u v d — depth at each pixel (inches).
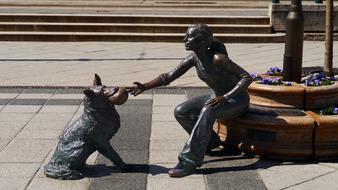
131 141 261.0
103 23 656.4
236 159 234.1
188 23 657.0
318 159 230.2
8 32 639.1
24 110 319.3
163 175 214.4
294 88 240.8
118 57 524.1
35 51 561.9
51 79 415.8
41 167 222.8
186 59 233.9
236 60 507.5
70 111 316.8
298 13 255.0
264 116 231.6
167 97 355.9
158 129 281.4
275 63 488.7
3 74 436.5
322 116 229.9
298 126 225.8
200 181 207.9
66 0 896.3
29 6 792.3
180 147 251.9
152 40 628.4
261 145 231.9
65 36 629.9
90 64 485.1
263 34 637.3
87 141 213.6
